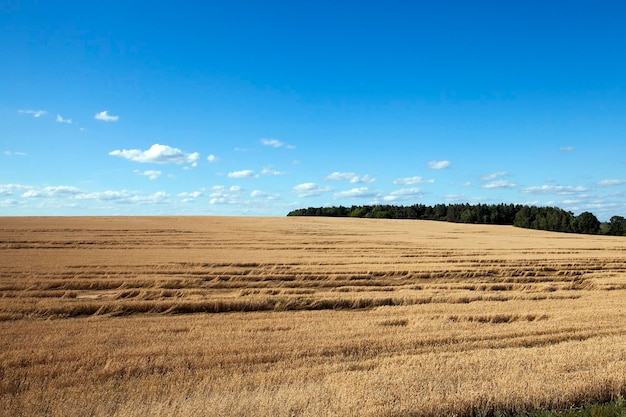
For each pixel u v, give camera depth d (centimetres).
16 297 1862
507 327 1439
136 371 1007
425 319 1572
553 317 1622
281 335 1316
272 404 786
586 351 1126
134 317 1620
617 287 2459
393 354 1161
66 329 1346
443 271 2741
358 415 766
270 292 2114
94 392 866
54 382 927
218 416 751
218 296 1981
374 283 2423
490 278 2691
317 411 771
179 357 1095
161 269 2566
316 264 2941
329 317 1620
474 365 1012
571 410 809
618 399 848
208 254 3375
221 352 1148
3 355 1074
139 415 754
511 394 835
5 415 774
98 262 2756
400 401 814
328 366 1037
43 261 2747
